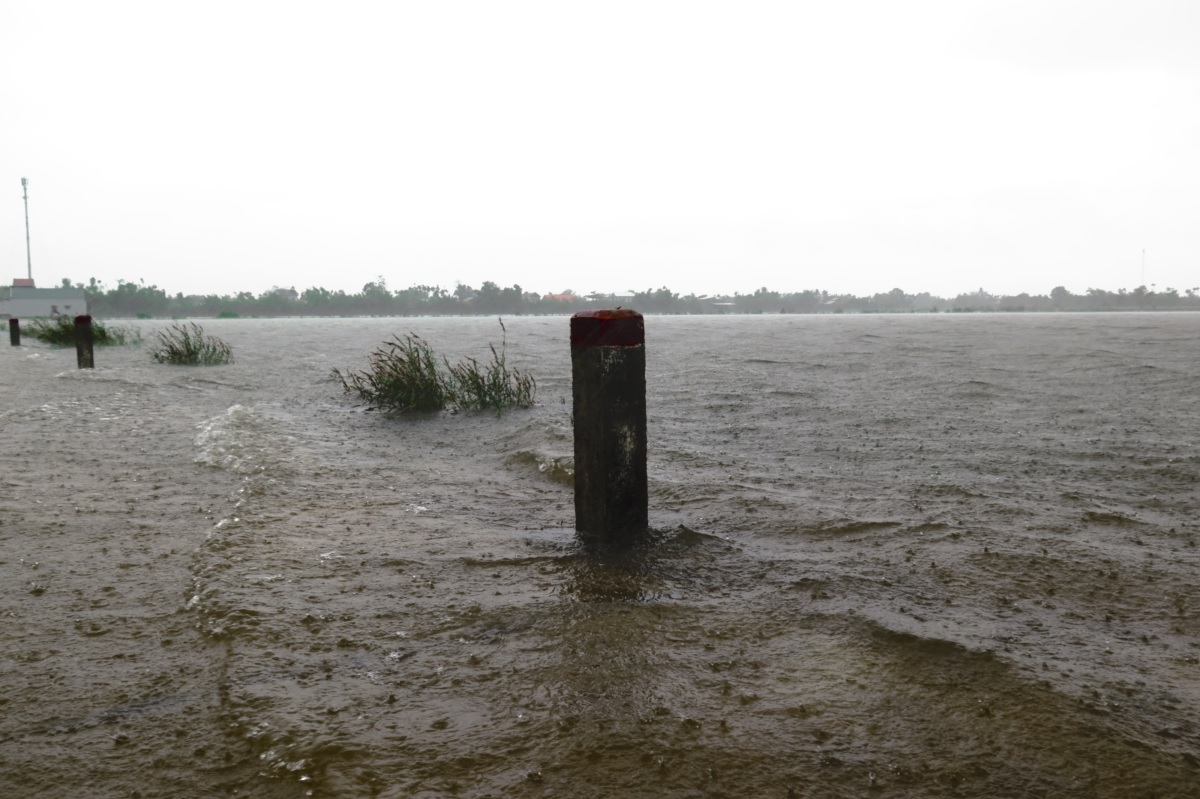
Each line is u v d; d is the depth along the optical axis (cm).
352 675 228
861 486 498
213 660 238
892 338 2497
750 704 210
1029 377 1149
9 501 442
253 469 546
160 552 353
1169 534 381
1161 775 177
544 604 289
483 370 1306
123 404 913
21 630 262
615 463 374
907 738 193
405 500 470
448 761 181
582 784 172
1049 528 393
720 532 398
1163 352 1688
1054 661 239
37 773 178
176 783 174
